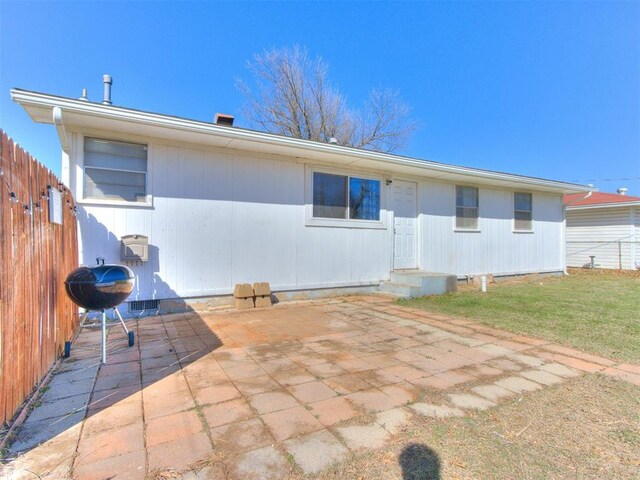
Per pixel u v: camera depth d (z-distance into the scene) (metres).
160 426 2.21
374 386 2.90
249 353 3.72
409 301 6.93
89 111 4.45
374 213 8.09
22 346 2.39
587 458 1.97
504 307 6.40
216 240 6.06
